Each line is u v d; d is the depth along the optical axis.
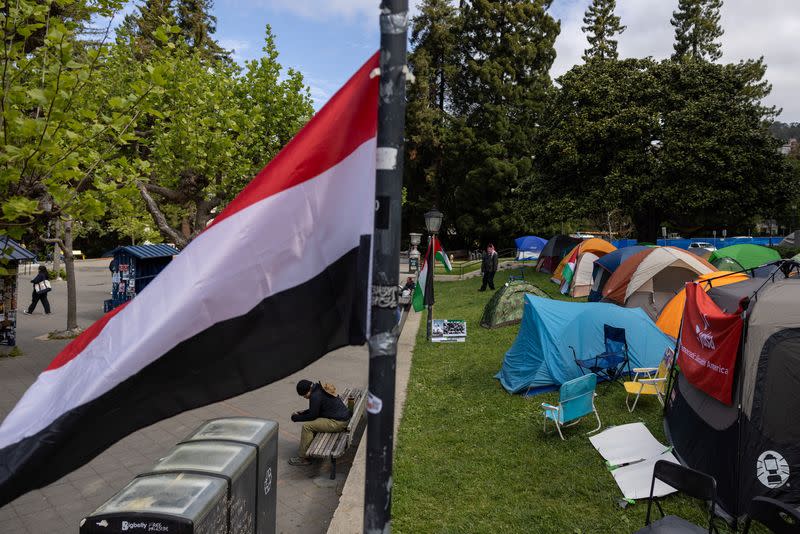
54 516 6.14
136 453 7.77
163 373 2.57
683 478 4.69
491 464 6.98
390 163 2.26
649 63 28.62
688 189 24.59
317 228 2.74
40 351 13.85
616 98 27.36
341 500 6.02
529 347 9.99
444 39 43.81
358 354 13.76
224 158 12.66
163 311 2.58
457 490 6.35
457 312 18.52
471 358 12.16
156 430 8.63
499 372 10.74
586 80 28.52
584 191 28.11
